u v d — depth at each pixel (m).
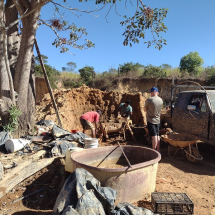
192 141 6.05
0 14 6.80
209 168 5.78
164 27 7.51
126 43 7.89
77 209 2.85
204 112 6.34
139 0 7.02
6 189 4.27
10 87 6.82
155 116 6.43
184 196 3.63
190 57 25.53
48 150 6.17
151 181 4.04
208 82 21.47
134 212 2.97
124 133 8.58
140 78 25.16
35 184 4.67
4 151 6.30
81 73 29.69
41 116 10.95
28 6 7.06
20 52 7.27
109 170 3.54
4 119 7.25
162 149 7.43
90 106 12.27
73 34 8.92
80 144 6.52
